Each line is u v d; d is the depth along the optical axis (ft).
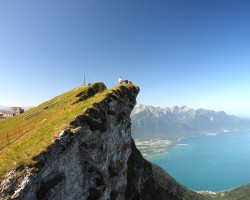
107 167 209.77
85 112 185.57
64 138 152.56
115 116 233.96
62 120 176.24
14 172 120.06
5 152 145.38
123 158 250.57
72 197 153.69
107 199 199.21
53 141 145.28
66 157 151.94
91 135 183.62
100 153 196.75
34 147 139.74
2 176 116.78
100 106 207.72
